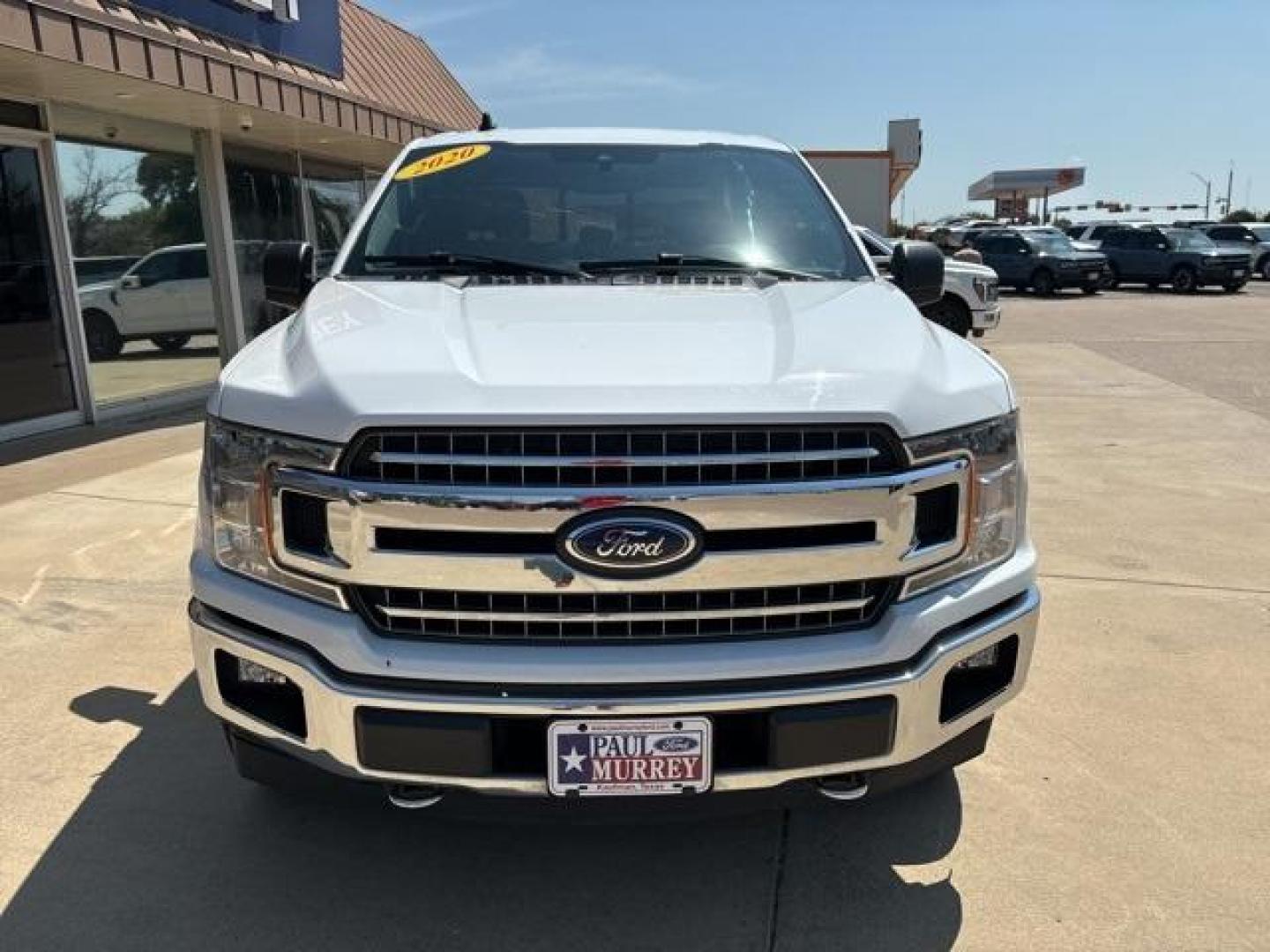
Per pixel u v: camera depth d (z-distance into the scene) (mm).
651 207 3607
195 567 2410
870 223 30734
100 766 3217
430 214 3539
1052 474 7211
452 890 2660
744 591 2203
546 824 2281
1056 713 3615
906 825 2949
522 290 3014
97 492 6438
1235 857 2809
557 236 3479
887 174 30422
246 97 8977
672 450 2137
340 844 2846
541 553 2139
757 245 3496
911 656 2273
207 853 2797
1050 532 5793
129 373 9750
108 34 7215
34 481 6746
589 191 3656
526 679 2141
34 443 8188
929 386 2338
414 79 14109
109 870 2721
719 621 2211
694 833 2906
